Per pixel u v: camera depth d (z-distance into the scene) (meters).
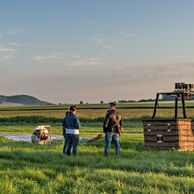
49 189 6.24
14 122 41.00
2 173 7.51
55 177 7.65
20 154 11.06
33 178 7.30
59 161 10.05
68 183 6.84
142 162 9.82
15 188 6.20
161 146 13.23
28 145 15.81
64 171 8.36
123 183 6.80
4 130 28.27
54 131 25.86
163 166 8.75
